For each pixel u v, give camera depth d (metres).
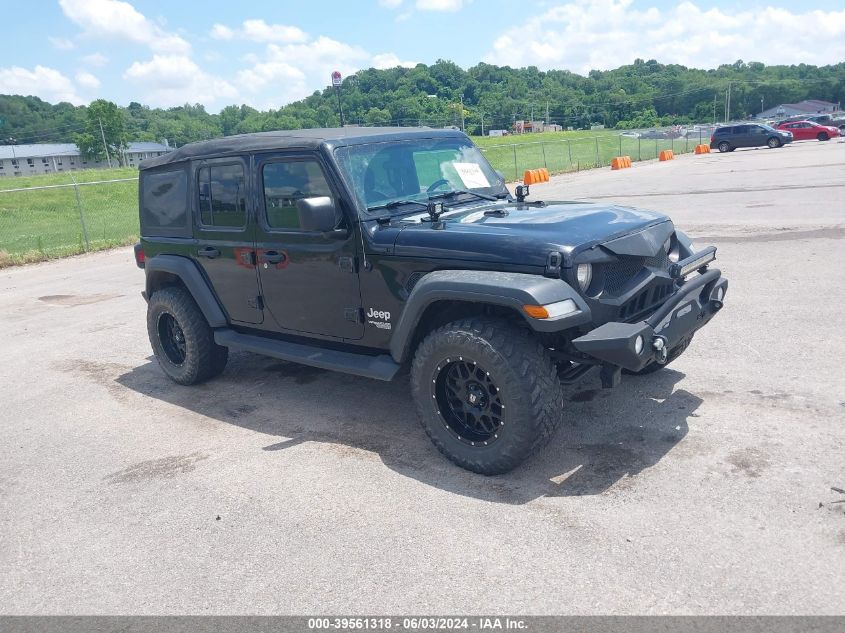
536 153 48.91
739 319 6.41
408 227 4.21
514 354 3.65
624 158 32.25
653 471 3.81
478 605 2.87
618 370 3.82
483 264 3.83
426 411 4.10
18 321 9.33
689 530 3.23
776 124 48.56
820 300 6.76
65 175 55.50
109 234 19.70
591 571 3.01
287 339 5.20
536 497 3.67
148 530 3.72
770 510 3.32
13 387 6.48
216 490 4.11
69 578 3.36
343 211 4.41
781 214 12.15
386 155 4.66
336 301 4.63
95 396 6.05
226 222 5.26
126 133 151.00
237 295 5.34
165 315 6.06
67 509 4.05
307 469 4.27
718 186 17.89
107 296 10.66
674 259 4.38
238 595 3.09
